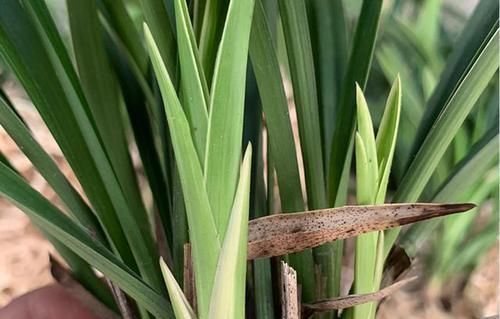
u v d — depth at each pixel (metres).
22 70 0.32
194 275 0.30
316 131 0.34
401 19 0.67
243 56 0.26
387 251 0.35
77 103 0.33
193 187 0.27
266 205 0.37
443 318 0.61
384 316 0.59
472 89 0.33
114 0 0.36
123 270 0.32
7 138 0.64
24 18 0.32
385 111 0.31
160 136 0.36
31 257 0.62
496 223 0.61
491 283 0.61
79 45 0.35
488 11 0.35
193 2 0.32
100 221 0.35
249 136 0.35
